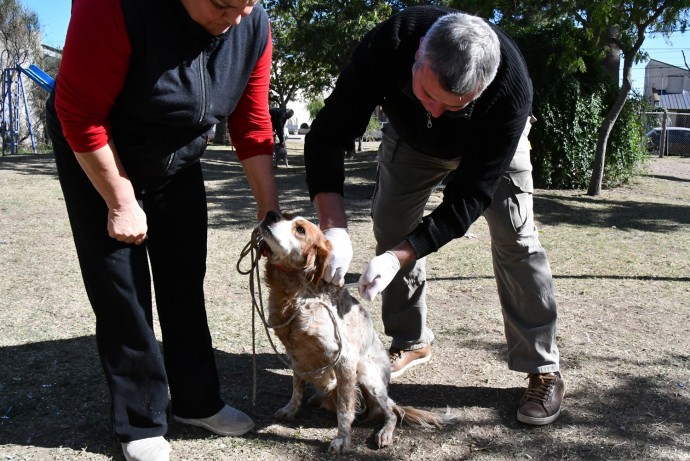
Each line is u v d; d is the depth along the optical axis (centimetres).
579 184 1148
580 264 615
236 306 469
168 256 279
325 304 272
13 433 285
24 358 366
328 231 274
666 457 271
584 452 275
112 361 260
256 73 272
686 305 481
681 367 364
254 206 932
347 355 275
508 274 303
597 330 424
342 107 278
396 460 271
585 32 1020
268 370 362
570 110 1100
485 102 249
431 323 438
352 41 1589
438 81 216
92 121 222
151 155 247
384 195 328
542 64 1090
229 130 290
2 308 454
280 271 272
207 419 290
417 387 340
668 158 2088
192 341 287
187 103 233
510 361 315
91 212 247
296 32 1767
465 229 260
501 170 262
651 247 697
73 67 212
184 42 224
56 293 492
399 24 262
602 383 342
